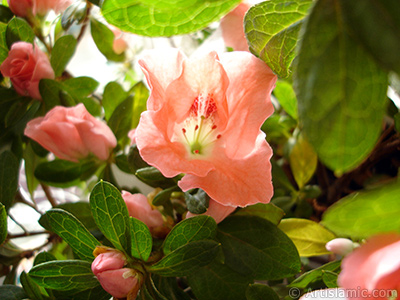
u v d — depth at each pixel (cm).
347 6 10
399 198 11
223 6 14
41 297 21
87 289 20
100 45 29
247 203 18
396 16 10
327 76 11
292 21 15
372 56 10
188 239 19
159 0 13
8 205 24
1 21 27
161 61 18
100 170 26
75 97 27
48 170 26
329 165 11
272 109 18
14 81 26
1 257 25
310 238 23
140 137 18
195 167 18
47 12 28
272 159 27
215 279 22
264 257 21
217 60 17
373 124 11
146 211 21
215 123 19
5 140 26
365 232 11
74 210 23
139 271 19
